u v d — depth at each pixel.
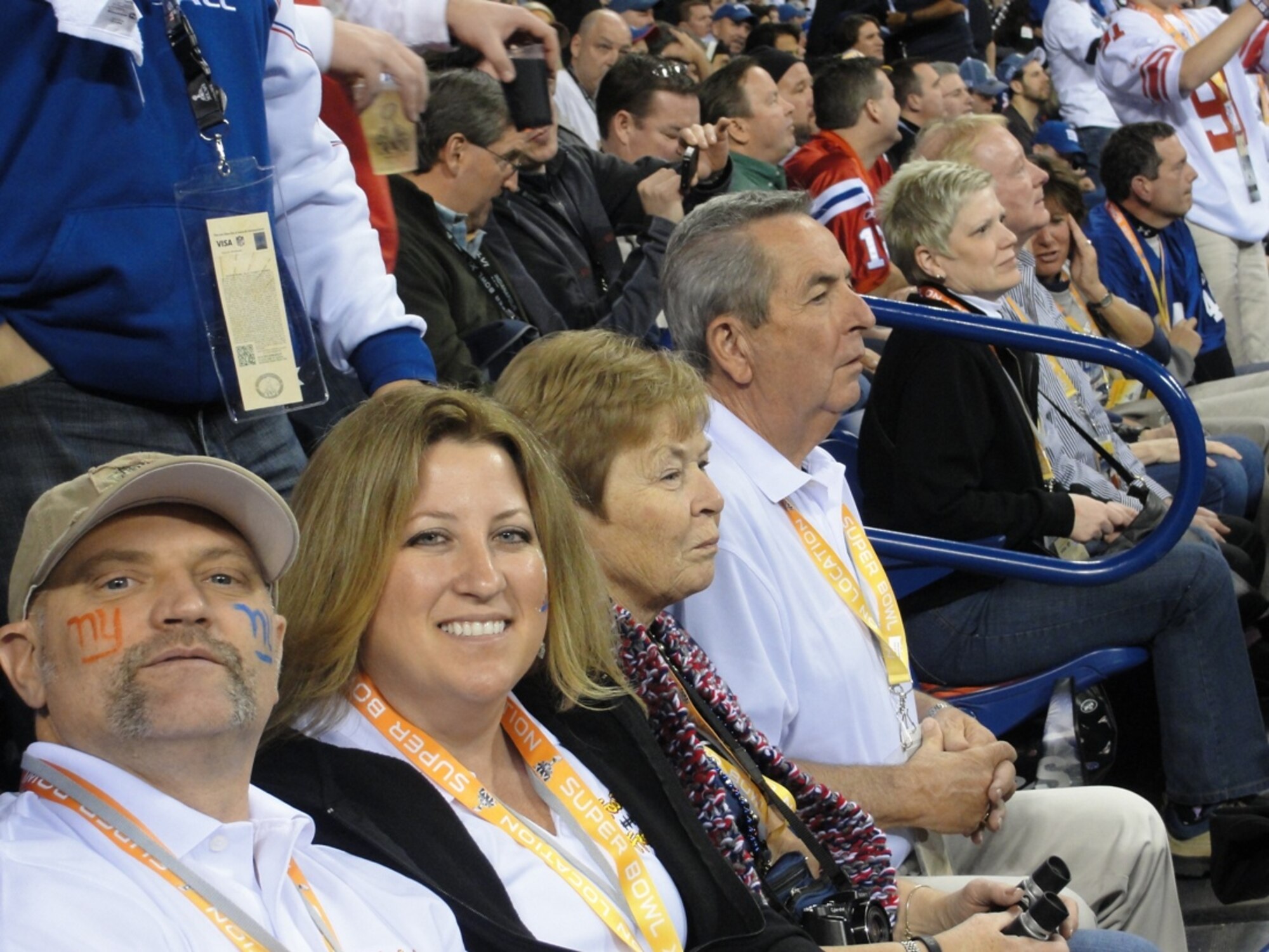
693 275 3.25
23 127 2.18
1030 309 5.39
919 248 4.61
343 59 2.75
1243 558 5.00
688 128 5.21
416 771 2.13
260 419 2.46
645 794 2.40
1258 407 6.27
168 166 2.27
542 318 4.67
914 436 4.13
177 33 2.29
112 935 1.62
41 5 2.15
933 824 3.09
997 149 5.23
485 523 2.18
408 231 4.09
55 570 1.73
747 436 3.17
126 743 1.70
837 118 6.88
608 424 2.63
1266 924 3.90
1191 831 4.16
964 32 9.94
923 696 3.47
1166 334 7.04
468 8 3.17
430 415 2.21
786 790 2.81
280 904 1.79
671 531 2.65
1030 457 4.24
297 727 2.17
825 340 3.19
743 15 9.76
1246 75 8.43
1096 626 4.05
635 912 2.24
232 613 1.76
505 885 2.14
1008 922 2.65
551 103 3.45
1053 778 4.03
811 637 3.09
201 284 2.30
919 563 4.16
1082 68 9.73
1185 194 7.09
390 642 2.16
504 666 2.17
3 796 1.77
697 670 2.76
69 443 2.28
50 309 2.23
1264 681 4.81
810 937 2.58
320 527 2.16
